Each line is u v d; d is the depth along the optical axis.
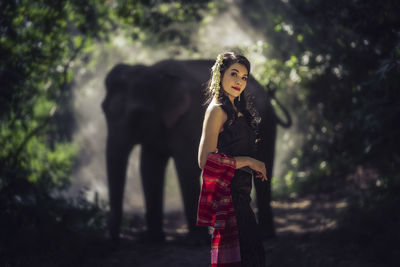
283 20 6.98
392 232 4.53
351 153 9.17
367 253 4.28
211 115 2.68
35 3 5.95
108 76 5.70
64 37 6.45
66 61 7.10
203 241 5.19
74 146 10.62
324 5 5.98
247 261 2.68
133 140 5.43
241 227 2.70
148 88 5.43
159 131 5.46
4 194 5.23
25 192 5.49
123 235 5.91
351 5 5.37
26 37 5.89
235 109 2.79
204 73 5.56
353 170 8.48
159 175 5.70
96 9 7.08
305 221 6.38
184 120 5.33
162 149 5.58
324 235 5.02
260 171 2.73
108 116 5.53
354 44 6.34
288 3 7.06
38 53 5.88
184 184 5.27
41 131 7.20
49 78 6.48
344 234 4.86
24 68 5.81
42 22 5.97
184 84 5.37
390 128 6.44
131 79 5.47
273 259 4.42
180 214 8.58
